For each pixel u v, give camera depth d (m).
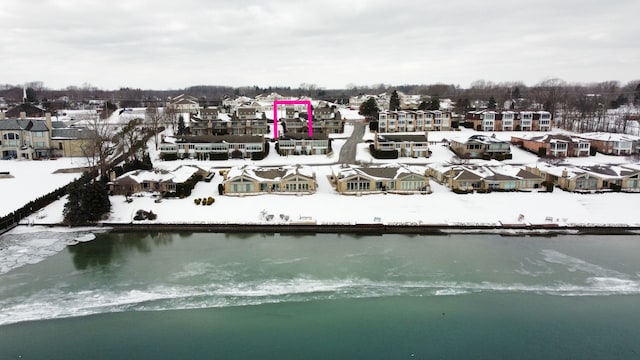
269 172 94.75
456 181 92.69
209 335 47.16
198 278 58.53
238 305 52.53
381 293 55.16
